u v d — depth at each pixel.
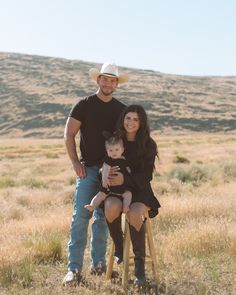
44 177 29.88
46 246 8.38
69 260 6.94
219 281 6.89
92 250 7.27
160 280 6.85
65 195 18.28
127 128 6.49
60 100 190.00
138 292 6.32
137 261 6.50
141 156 6.45
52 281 7.04
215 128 161.75
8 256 7.77
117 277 7.00
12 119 172.25
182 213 12.10
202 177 25.58
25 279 7.01
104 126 6.95
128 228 6.50
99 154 6.95
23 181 26.11
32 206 16.52
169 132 155.12
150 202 6.52
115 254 6.80
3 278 6.96
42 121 168.00
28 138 154.00
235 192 18.45
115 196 6.42
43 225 11.21
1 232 10.55
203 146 67.38
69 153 7.01
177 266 7.56
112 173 6.36
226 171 27.61
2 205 16.30
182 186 20.84
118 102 7.11
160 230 10.84
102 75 6.90
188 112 179.00
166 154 49.03
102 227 7.24
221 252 8.49
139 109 6.48
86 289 6.46
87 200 6.91
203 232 9.04
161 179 25.02
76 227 6.92
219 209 12.59
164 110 178.88
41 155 58.72
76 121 6.99
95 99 6.98
